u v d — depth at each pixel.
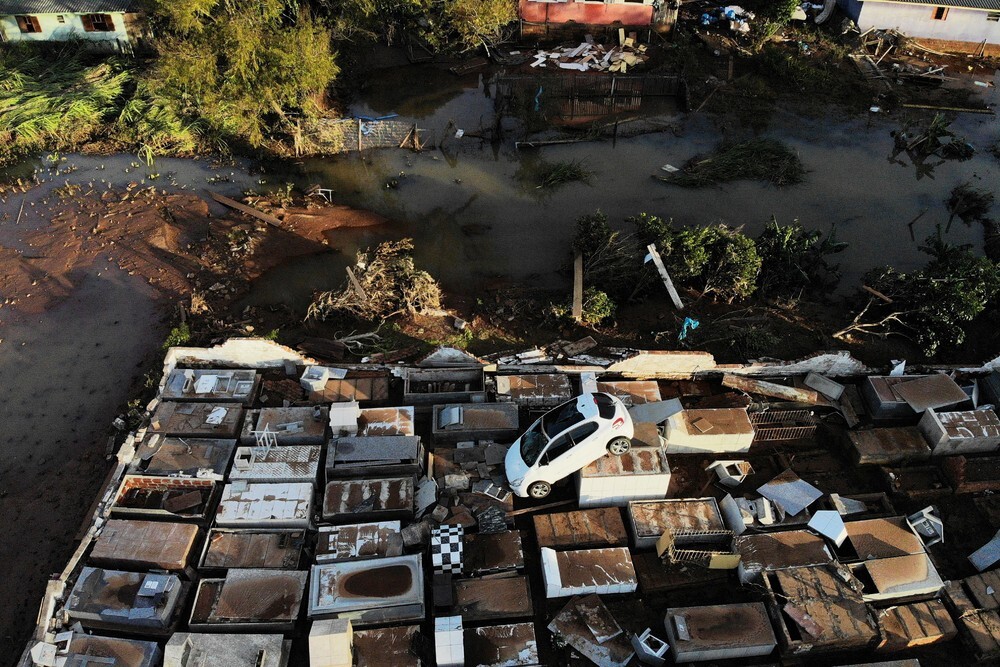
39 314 24.02
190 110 32.62
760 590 15.77
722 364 20.70
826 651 15.10
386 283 23.53
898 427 19.17
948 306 21.23
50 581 15.47
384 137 32.91
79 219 28.06
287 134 32.69
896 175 31.14
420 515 17.36
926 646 15.38
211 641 14.64
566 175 30.39
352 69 36.97
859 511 17.42
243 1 28.91
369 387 20.23
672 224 27.86
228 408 19.45
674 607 15.53
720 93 36.31
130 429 20.22
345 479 18.11
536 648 14.88
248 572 15.86
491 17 35.19
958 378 20.64
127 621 15.15
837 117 34.94
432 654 15.16
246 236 27.16
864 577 16.14
